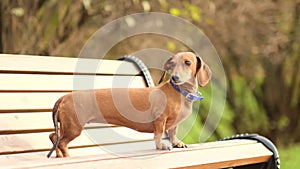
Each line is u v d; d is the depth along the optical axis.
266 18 6.24
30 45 4.65
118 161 2.02
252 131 6.69
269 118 6.82
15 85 2.68
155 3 5.27
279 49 6.36
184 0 5.65
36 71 2.82
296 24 6.26
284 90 6.71
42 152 2.44
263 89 6.70
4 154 2.38
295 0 6.21
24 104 2.64
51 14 4.75
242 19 6.19
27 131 2.55
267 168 2.63
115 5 5.02
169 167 2.08
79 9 4.87
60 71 2.91
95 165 1.95
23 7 4.57
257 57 6.43
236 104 6.55
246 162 2.48
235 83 6.52
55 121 2.17
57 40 4.81
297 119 6.83
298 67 6.53
